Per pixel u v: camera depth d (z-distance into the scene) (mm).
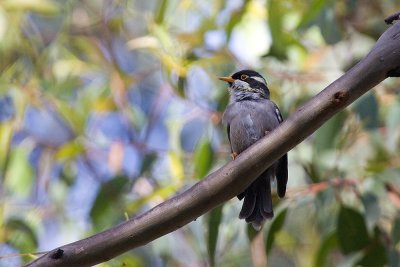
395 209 11758
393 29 6777
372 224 10555
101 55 14891
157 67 14328
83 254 6863
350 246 10789
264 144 6809
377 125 11031
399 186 10906
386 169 11016
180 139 12430
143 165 12141
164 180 12445
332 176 11242
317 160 11266
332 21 12023
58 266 6844
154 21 12828
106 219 11977
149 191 12594
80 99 13711
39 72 14070
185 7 14320
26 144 13711
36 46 14688
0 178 13797
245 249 13094
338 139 11594
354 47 13219
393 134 11289
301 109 6758
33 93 13688
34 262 6863
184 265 13281
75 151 12977
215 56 12961
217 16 13664
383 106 12508
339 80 6727
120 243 6887
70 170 13477
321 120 6738
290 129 6766
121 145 12602
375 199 10695
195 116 12555
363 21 13531
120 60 16094
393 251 10594
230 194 6898
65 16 14875
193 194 6898
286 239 13797
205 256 11539
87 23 15406
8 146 13211
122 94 13711
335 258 12836
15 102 13469
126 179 12062
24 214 13000
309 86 12648
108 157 13281
